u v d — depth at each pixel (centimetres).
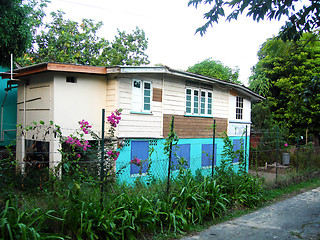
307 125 2047
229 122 1397
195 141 1189
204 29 520
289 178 1070
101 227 461
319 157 1407
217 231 576
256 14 482
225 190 745
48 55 1762
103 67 885
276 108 2170
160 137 1032
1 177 479
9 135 1249
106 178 543
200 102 1220
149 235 522
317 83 656
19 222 394
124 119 914
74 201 460
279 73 2038
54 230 446
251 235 559
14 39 995
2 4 923
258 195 820
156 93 1023
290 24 530
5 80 1265
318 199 875
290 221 653
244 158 903
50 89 860
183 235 543
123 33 2236
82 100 889
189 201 621
